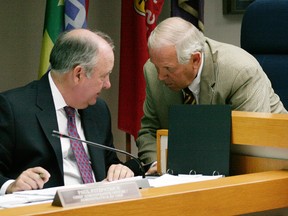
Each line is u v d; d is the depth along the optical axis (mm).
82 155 3783
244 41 5266
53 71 3787
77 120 3926
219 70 4207
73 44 3709
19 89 3801
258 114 3166
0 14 5777
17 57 5891
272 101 4559
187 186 2576
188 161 3258
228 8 6816
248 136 3061
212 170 3189
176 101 4340
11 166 3686
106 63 3746
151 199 2365
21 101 3721
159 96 4398
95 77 3727
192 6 6199
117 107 6488
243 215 2709
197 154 3234
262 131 2979
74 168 3756
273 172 2898
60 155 3670
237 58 4258
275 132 2914
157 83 4410
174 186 2580
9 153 3652
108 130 4082
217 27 6836
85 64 3689
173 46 4004
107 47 3766
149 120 4520
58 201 2227
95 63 3701
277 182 2752
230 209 2600
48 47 5316
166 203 2410
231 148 3234
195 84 4215
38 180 3314
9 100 3709
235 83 4199
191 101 4293
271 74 5098
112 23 6406
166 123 4461
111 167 3686
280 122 2893
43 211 2156
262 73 4352
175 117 3311
